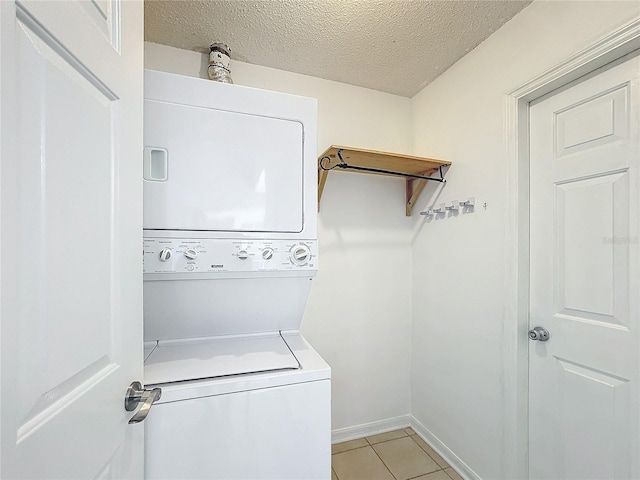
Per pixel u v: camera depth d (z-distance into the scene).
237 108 1.28
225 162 1.26
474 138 1.87
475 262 1.85
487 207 1.77
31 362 0.48
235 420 1.08
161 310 1.34
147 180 1.16
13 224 0.45
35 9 0.48
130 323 0.83
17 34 0.45
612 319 1.28
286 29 1.73
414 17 1.62
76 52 0.59
